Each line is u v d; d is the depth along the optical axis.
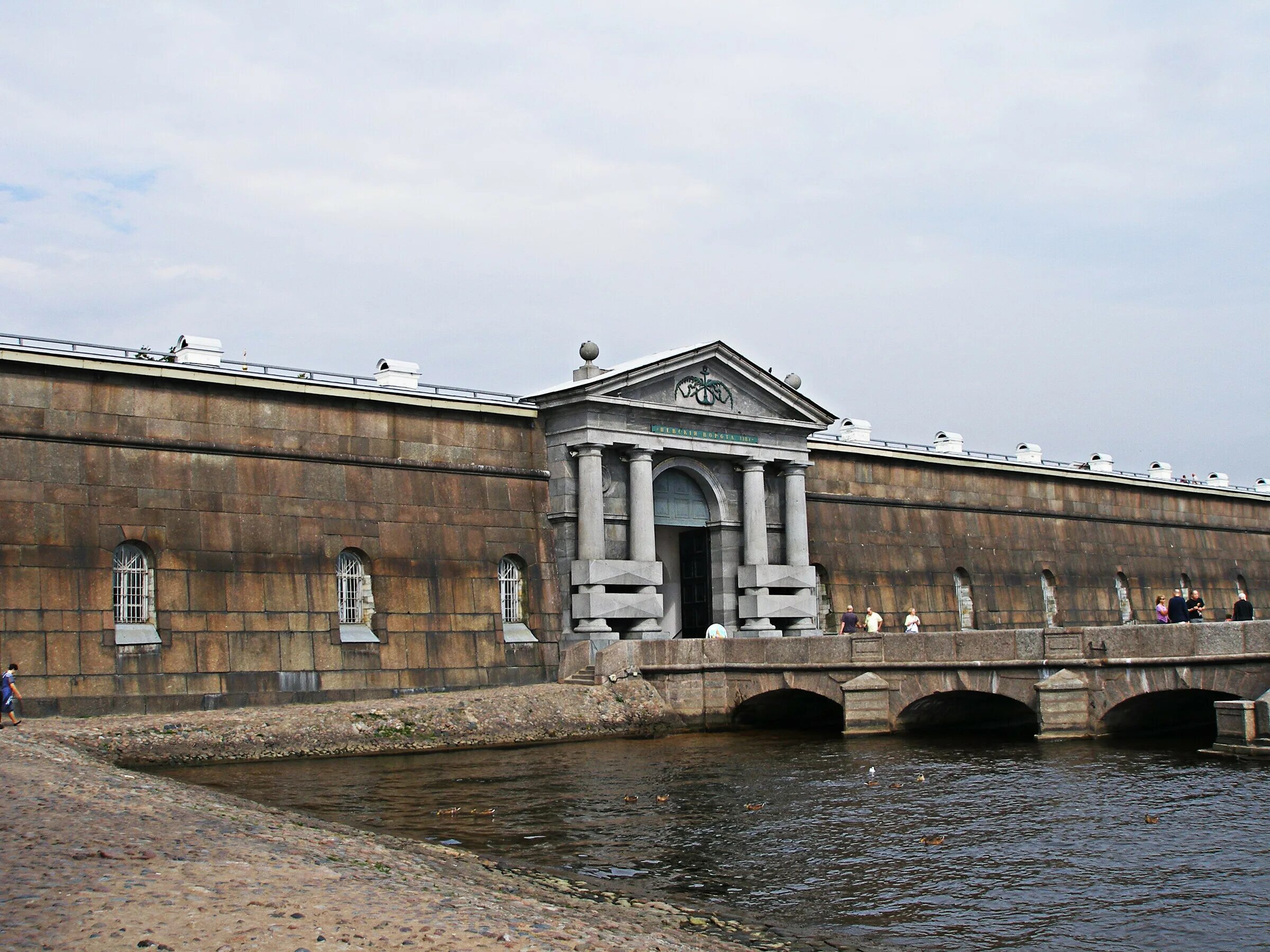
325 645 37.62
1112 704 34.03
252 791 27.19
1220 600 70.94
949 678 36.41
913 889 18.80
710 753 34.38
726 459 47.19
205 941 11.73
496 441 42.84
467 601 41.12
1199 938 16.33
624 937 14.27
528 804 25.78
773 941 16.08
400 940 12.27
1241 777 27.53
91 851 15.28
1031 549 61.06
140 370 35.28
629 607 43.16
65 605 33.34
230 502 36.59
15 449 33.28
